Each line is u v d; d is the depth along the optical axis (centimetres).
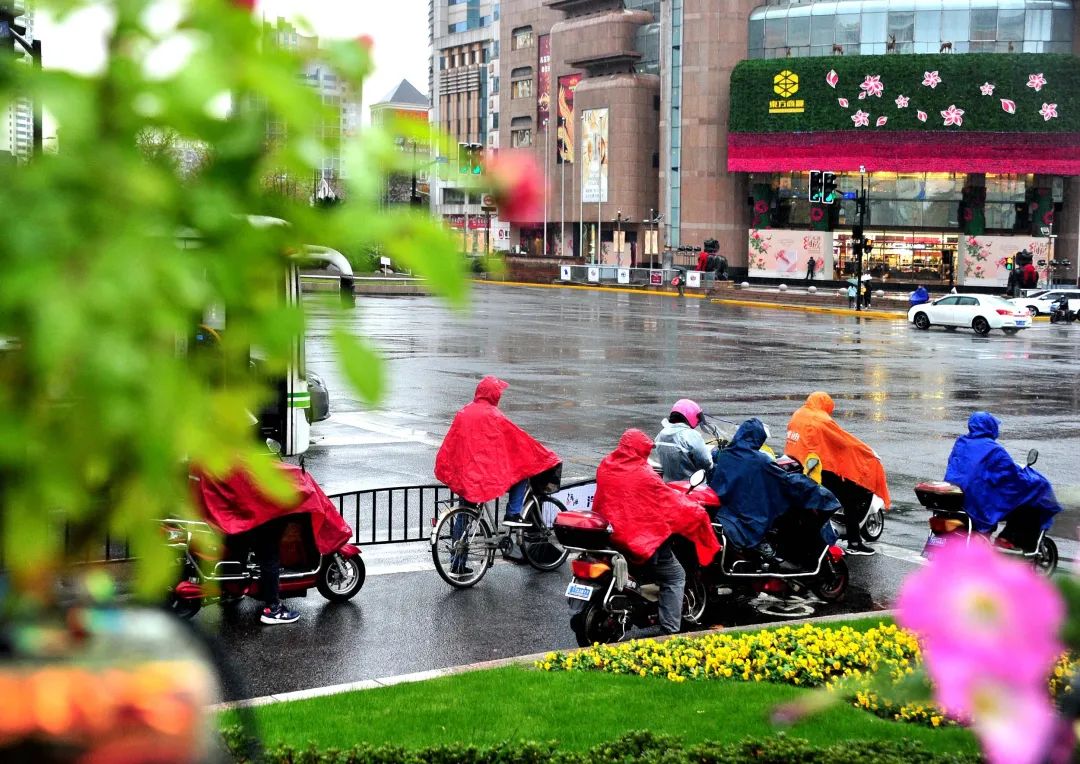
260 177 158
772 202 9350
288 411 1653
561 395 2645
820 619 1049
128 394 150
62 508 156
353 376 162
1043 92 8494
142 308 149
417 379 2867
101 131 151
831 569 1145
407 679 872
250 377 165
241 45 153
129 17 152
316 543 1045
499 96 13250
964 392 2803
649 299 7112
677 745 656
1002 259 8662
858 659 885
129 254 147
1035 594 153
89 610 209
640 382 2891
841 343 4175
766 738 643
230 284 157
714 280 7938
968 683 153
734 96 9231
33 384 150
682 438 1222
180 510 166
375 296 6475
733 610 1124
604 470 1009
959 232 8850
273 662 944
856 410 2484
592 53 11350
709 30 9475
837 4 9031
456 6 16375
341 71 158
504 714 760
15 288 143
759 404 2555
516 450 1191
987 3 8662
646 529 989
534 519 1239
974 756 593
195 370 161
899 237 8994
